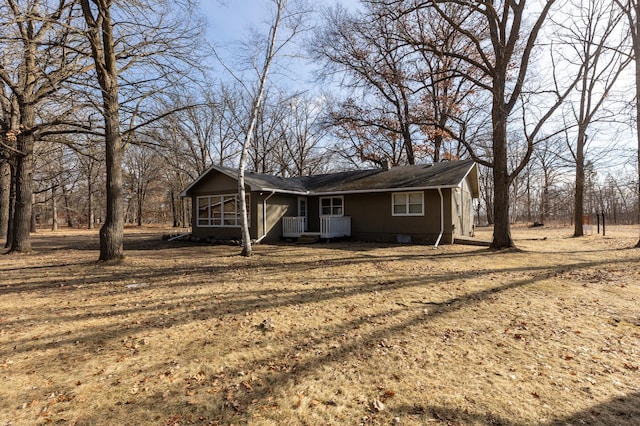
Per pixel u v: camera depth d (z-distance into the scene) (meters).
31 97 13.06
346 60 22.61
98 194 44.91
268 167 37.31
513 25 12.43
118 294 6.90
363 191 16.98
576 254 11.97
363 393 3.28
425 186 15.32
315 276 8.48
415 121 18.09
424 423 2.82
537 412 2.95
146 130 12.54
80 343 4.47
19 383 3.46
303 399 3.19
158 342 4.50
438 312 5.60
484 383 3.44
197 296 6.70
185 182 41.75
